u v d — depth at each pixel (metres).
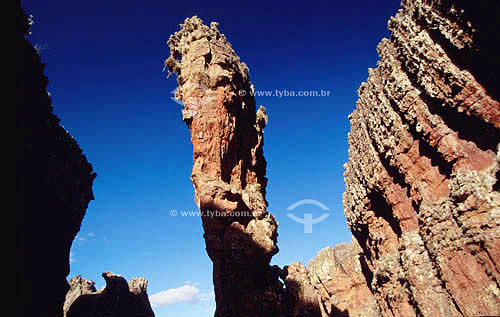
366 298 60.38
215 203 31.25
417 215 27.70
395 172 32.75
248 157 39.56
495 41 19.94
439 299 24.34
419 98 27.19
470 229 21.05
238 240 31.20
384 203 37.22
